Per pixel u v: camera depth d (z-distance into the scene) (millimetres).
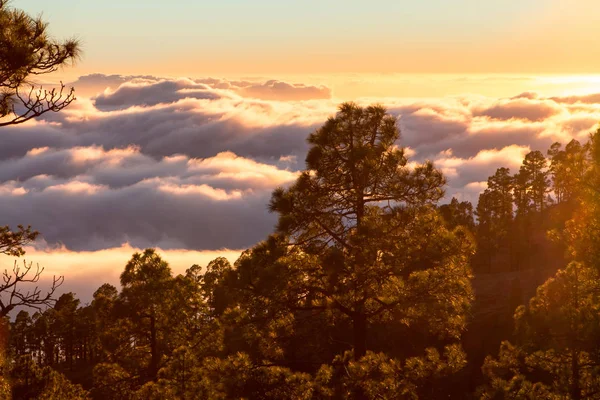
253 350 18719
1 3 11922
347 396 16938
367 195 19266
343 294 17891
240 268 18625
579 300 18891
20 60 11453
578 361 18547
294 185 19328
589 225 17938
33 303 11867
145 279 32781
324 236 19531
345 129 19016
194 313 33562
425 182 18672
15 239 14391
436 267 18031
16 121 11352
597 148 17734
